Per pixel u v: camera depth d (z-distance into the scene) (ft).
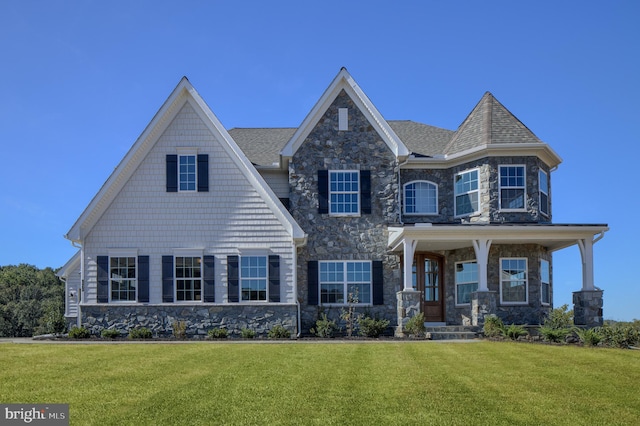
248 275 77.30
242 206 77.97
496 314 80.43
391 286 81.66
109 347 58.85
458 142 86.33
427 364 47.85
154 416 31.99
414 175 86.84
